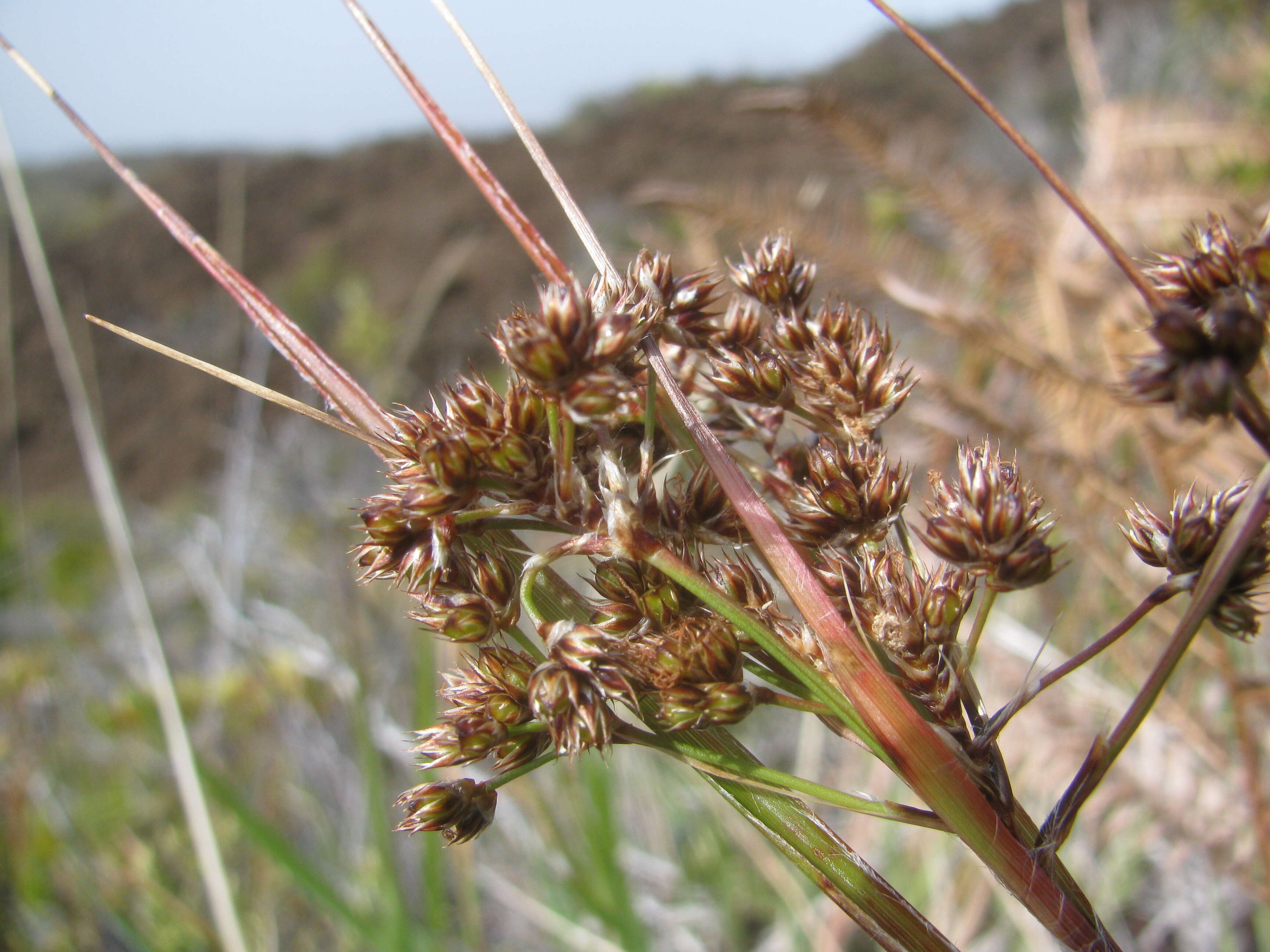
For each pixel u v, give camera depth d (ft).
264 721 0.92
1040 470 0.52
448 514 0.19
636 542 0.17
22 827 0.79
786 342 0.21
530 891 0.74
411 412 0.21
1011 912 0.56
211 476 2.50
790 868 0.65
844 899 0.18
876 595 0.18
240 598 0.93
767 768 0.18
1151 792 0.49
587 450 0.21
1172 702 0.49
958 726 0.17
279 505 1.11
